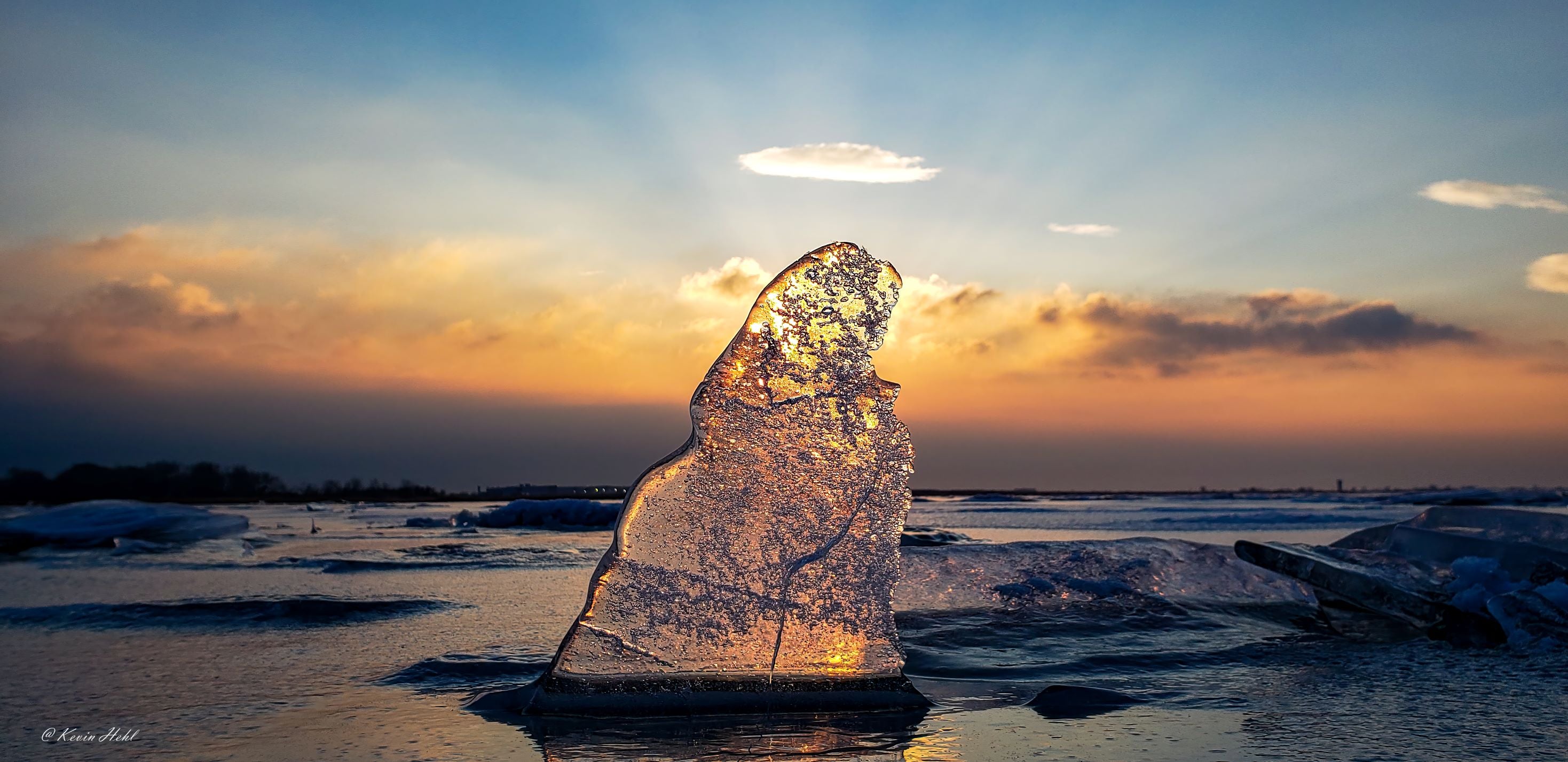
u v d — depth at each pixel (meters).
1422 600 4.34
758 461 3.28
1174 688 3.39
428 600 5.40
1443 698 3.22
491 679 3.51
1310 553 4.86
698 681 3.11
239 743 2.69
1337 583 4.55
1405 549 5.49
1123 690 3.36
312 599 5.23
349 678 3.53
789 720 2.96
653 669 3.11
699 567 3.19
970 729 2.85
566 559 8.23
